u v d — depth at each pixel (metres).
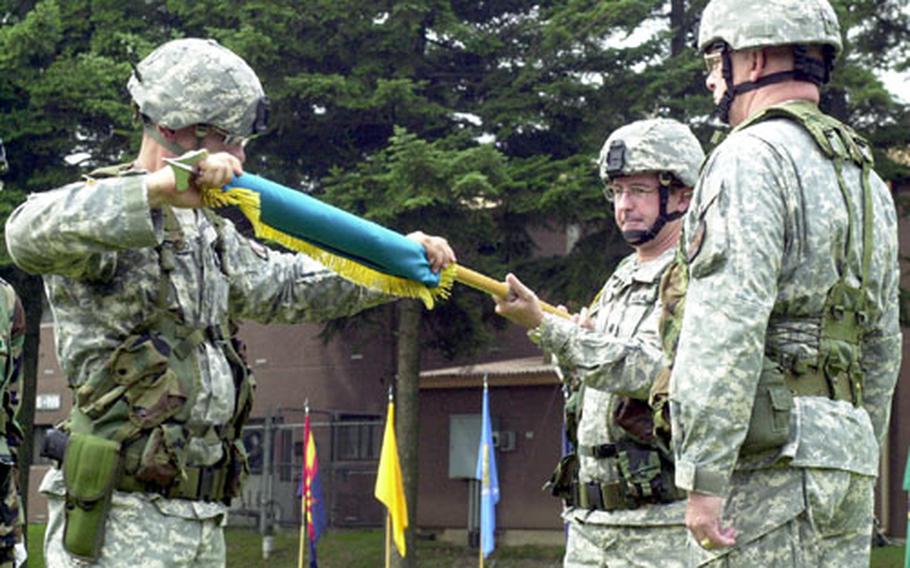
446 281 5.47
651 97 21.23
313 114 22.09
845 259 4.45
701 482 4.21
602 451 5.99
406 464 22.48
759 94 4.64
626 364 5.73
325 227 4.99
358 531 27.28
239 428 5.22
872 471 4.52
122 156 22.59
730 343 4.20
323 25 21.62
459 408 27.00
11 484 5.57
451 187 20.27
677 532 5.86
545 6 22.72
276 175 22.80
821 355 4.42
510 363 27.20
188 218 5.19
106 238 4.55
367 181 20.69
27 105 23.27
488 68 22.56
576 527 6.16
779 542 4.32
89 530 4.89
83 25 24.00
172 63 5.15
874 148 22.03
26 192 23.39
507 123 21.66
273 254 5.50
